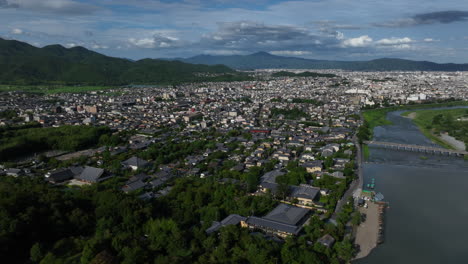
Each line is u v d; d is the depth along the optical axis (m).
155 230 198.62
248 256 177.62
